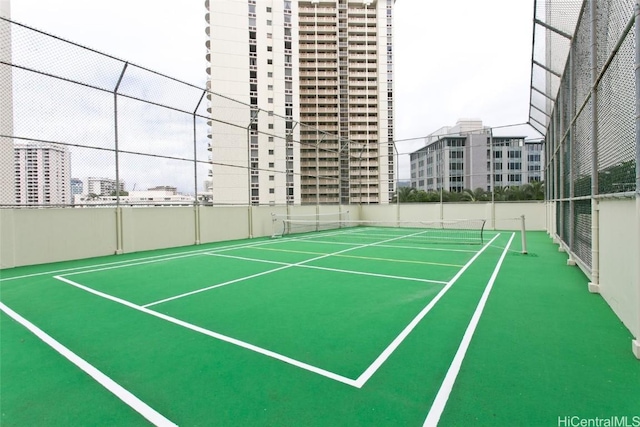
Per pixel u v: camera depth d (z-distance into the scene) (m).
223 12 54.59
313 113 77.38
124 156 9.87
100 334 3.59
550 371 2.67
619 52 3.87
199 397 2.37
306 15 77.88
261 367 2.81
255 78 61.91
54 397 2.41
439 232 16.94
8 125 7.64
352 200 21.33
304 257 8.93
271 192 15.63
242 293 5.25
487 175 18.45
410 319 3.96
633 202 3.32
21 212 7.85
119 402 2.33
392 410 2.18
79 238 8.88
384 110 79.69
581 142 6.48
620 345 3.14
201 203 12.29
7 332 3.68
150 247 10.59
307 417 2.12
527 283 5.74
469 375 2.62
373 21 80.12
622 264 3.74
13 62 7.59
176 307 4.54
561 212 9.66
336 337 3.44
